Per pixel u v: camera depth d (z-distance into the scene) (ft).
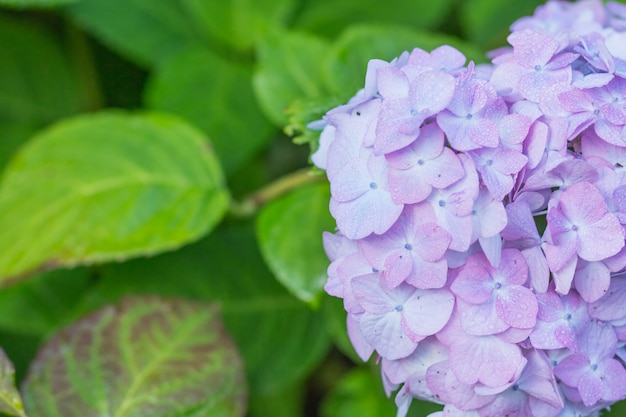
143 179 2.64
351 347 2.53
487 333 2.05
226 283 2.71
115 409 2.45
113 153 2.66
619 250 2.03
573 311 2.07
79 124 2.68
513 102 2.11
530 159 2.06
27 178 2.64
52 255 2.56
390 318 2.09
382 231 2.05
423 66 2.14
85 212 2.61
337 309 2.53
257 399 2.79
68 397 2.45
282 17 2.89
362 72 2.56
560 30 2.21
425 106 2.05
